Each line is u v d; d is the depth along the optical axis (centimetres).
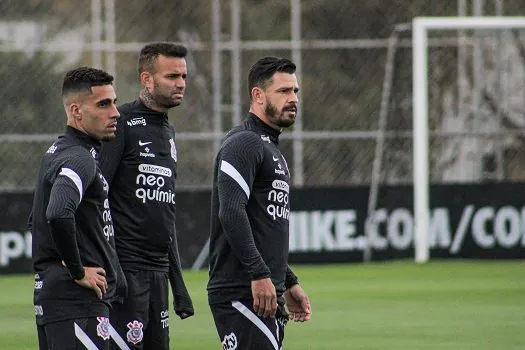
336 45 6375
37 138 5934
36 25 6369
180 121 6309
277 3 6750
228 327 2247
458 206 6406
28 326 4000
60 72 6219
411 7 6719
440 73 6619
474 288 5097
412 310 4372
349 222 6306
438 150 6625
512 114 6644
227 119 6238
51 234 2091
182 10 6488
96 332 2111
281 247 2255
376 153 6362
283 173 2256
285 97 2245
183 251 6112
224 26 6712
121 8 6381
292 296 2391
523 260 6412
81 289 2098
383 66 6519
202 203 6119
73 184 2053
